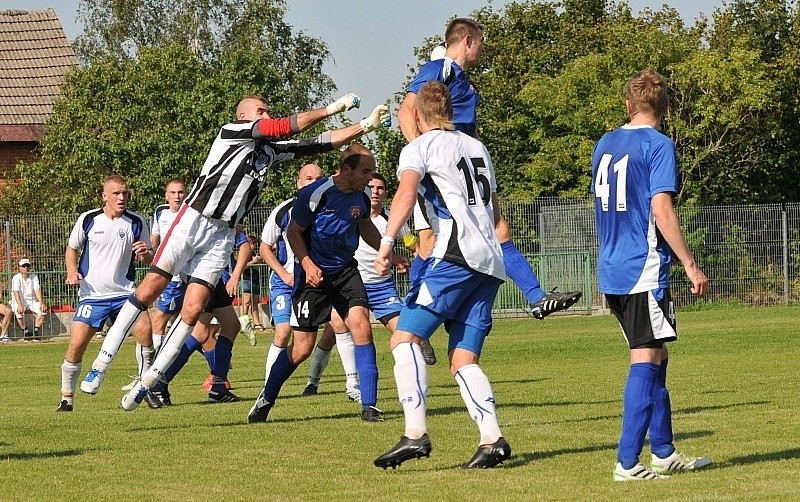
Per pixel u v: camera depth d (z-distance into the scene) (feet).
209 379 50.24
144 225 50.39
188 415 42.80
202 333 48.55
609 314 126.31
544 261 123.44
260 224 115.03
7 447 33.40
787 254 131.95
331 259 39.65
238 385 59.11
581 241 124.67
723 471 26.08
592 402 43.60
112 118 139.13
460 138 27.37
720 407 39.96
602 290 26.48
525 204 123.34
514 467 27.35
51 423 40.34
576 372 60.03
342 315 39.99
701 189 162.91
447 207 26.73
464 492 23.99
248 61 144.25
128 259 49.62
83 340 47.65
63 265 112.47
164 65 142.31
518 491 23.93
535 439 32.40
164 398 48.42
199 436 35.32
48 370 73.77
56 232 112.27
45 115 173.06
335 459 29.71
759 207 132.05
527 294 31.07
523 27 229.04
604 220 26.53
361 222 40.60
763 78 157.38
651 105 26.61
